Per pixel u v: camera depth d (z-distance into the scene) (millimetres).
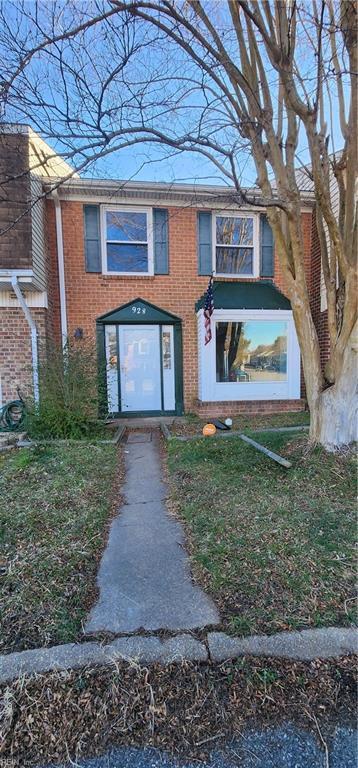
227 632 1874
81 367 6320
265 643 1801
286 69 3387
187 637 1853
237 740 1443
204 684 1631
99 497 3738
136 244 8078
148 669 1699
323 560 2469
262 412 7891
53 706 1550
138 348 8234
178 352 8297
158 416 8219
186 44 3234
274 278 8586
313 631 1863
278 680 1641
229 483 3895
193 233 8195
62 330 7777
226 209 8125
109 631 1918
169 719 1517
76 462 4781
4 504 3506
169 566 2541
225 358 7902
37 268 6676
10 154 5777
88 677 1660
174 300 8203
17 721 1498
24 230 6312
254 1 3250
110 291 7984
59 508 3439
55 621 1990
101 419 6902
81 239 7832
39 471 4426
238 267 8531
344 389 4406
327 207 3820
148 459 5250
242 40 3646
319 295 8258
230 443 5293
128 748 1428
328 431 4488
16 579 2363
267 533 2838
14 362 7109
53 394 6176
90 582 2369
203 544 2756
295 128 3941
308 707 1541
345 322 4223
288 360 8086
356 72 3564
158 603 2141
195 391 8414
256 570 2387
